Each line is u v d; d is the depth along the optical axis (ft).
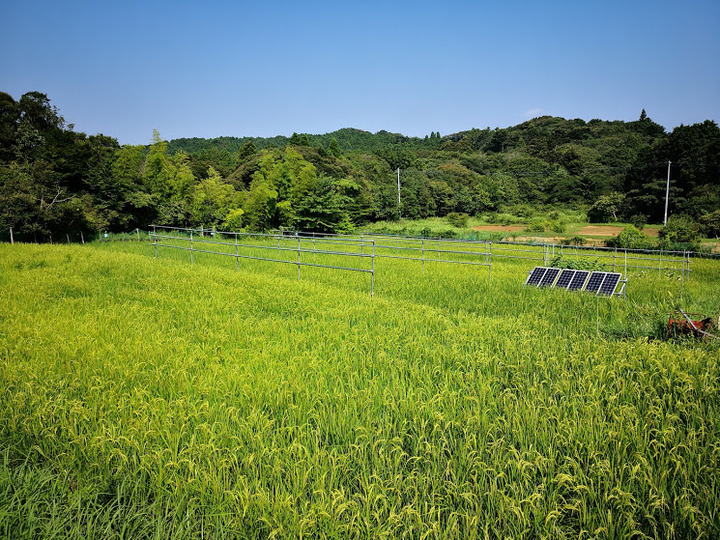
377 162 267.59
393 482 11.93
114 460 13.16
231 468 13.01
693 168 173.99
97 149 125.08
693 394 16.96
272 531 9.94
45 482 12.22
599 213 197.98
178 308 31.17
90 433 13.92
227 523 10.66
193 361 20.29
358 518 10.66
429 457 13.29
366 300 34.32
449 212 228.84
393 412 15.88
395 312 30.32
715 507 10.82
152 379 18.24
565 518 11.28
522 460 12.17
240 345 23.50
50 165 100.78
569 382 17.95
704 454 12.91
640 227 168.86
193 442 13.16
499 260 74.79
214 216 138.72
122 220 113.91
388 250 85.87
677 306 28.91
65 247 74.18
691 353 20.63
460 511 11.08
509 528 10.60
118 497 11.40
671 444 13.47
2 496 11.55
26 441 14.24
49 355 20.77
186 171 136.56
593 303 34.45
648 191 184.03
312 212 138.21
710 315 28.76
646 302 35.37
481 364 20.38
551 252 81.46
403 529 10.86
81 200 103.71
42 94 123.95
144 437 13.75
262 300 33.71
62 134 118.32
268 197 134.62
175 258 65.67
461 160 304.71
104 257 58.90
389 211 205.36
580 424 14.19
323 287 39.50
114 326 26.04
